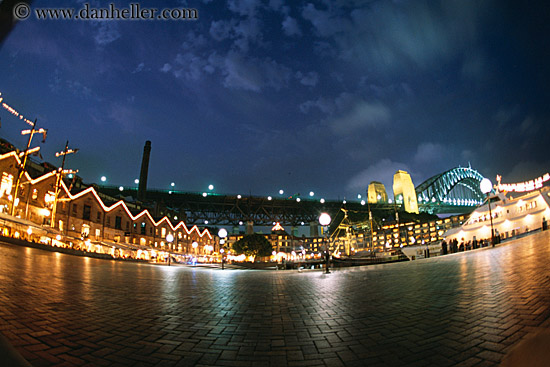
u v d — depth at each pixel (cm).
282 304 755
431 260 1894
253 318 610
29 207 3741
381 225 13362
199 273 1920
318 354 412
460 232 4325
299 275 1622
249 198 12838
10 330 439
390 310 634
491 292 700
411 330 489
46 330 461
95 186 5103
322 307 705
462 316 538
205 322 574
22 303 603
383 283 1048
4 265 1147
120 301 736
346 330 513
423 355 389
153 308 680
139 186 8931
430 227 11725
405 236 12056
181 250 7519
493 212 4078
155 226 6378
